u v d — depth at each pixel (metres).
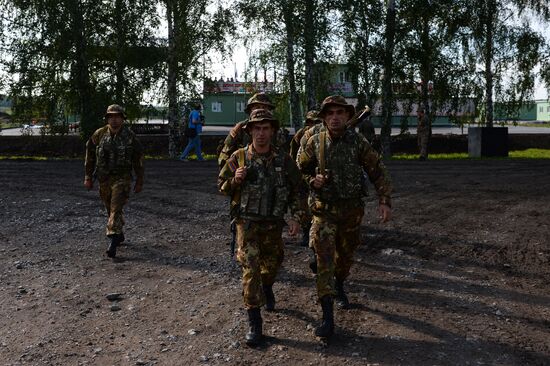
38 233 7.83
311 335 4.19
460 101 26.20
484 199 10.92
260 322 4.07
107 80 22.91
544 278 5.65
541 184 13.38
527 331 4.25
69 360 3.78
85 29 22.05
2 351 3.93
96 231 7.99
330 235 4.27
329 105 4.26
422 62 23.95
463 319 4.50
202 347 3.99
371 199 10.75
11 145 26.78
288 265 6.20
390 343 4.02
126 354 3.88
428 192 11.95
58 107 23.42
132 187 12.52
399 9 24.09
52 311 4.74
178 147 24.17
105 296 5.14
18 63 21.84
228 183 4.23
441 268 6.05
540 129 51.75
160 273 5.90
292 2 22.27
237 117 51.94
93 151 6.79
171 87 23.16
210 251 6.85
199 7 22.72
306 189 4.35
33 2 21.47
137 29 22.22
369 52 23.39
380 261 6.35
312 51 22.25
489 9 25.39
